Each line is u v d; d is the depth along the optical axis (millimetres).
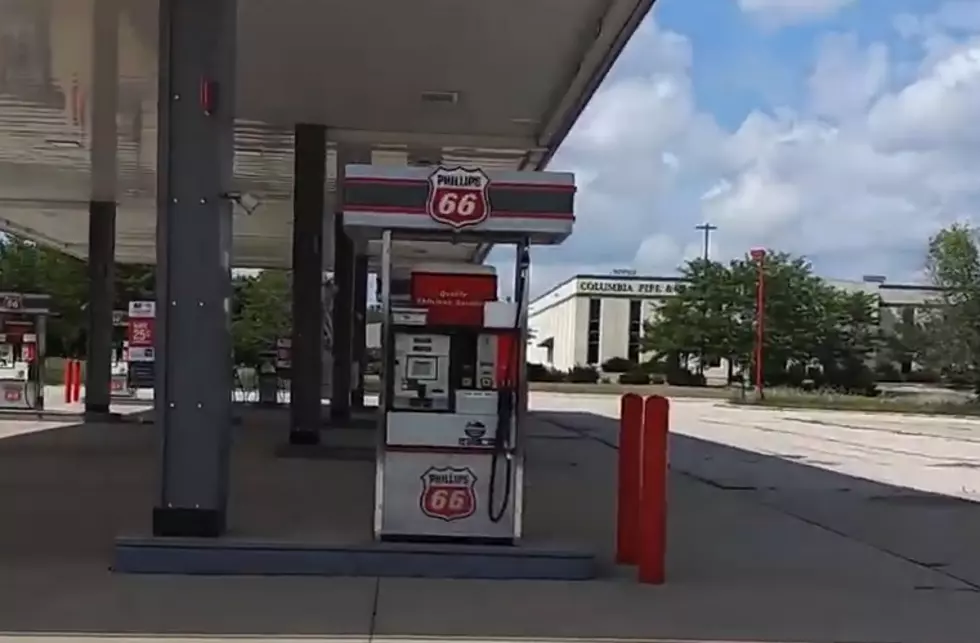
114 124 18172
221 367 8938
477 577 8539
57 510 11359
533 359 115188
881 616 7762
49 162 21766
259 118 18109
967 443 28609
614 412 38188
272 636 6707
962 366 63281
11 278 62688
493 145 20172
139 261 46656
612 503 13047
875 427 36188
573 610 7590
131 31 12930
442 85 15938
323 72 15297
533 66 14859
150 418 25844
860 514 13492
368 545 8570
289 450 17359
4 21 12641
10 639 6504
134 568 8391
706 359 79500
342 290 24188
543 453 20406
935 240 66125
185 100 8945
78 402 33125
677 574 9023
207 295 8938
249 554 8477
